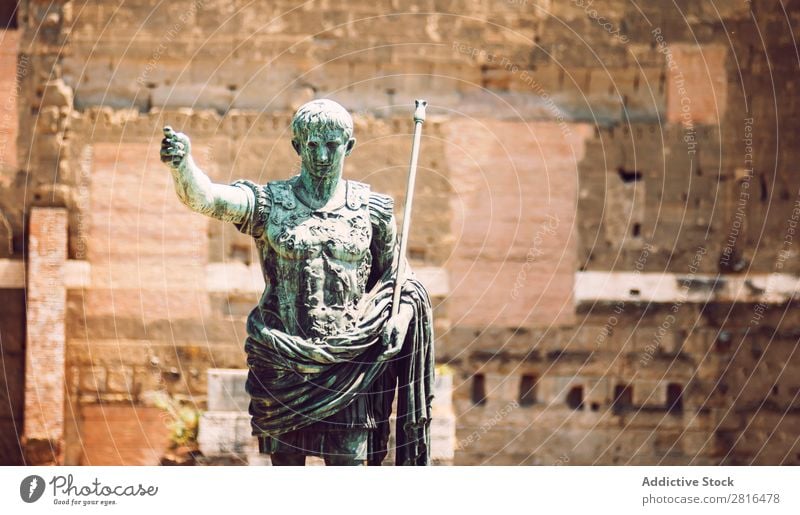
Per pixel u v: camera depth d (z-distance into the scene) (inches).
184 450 1081.4
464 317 1108.5
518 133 1117.7
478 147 1115.9
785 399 1120.8
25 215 1099.3
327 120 618.5
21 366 1091.9
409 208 639.1
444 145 1111.6
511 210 1114.7
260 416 625.9
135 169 1105.4
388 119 1110.4
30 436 1080.2
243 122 1107.3
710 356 1122.0
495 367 1106.1
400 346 630.5
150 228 1103.0
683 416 1117.1
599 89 1125.1
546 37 1123.9
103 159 1105.4
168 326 1098.1
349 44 1113.4
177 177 602.9
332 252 620.7
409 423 637.3
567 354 1113.4
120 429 1086.4
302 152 623.8
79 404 1088.8
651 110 1128.2
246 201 619.8
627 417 1114.7
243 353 1099.3
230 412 1075.9
